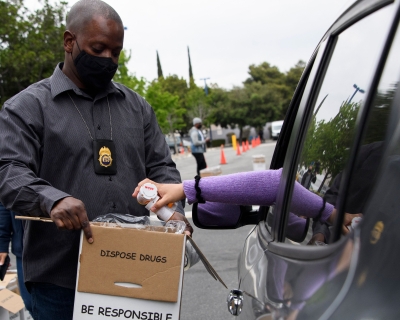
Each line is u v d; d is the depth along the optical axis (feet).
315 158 5.47
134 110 8.93
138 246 6.55
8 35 74.33
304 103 6.24
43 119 8.04
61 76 8.36
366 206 3.45
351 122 4.58
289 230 5.53
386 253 3.16
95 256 6.62
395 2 3.78
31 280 8.14
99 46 8.13
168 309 6.51
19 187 7.17
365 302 3.17
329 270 3.74
